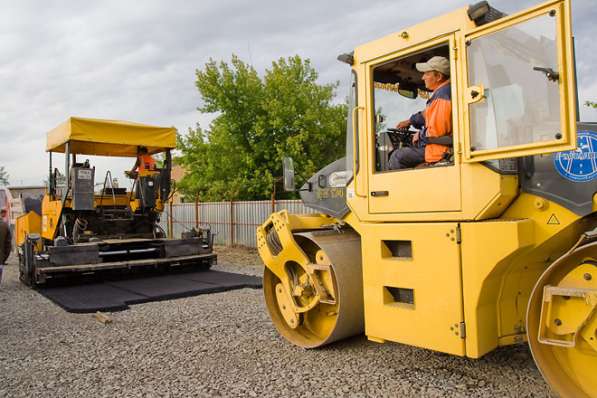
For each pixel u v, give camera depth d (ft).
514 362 14.24
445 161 12.71
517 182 11.64
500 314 12.12
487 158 11.23
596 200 10.41
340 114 59.16
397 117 15.40
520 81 10.71
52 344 18.06
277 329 17.81
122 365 15.49
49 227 35.42
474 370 13.73
